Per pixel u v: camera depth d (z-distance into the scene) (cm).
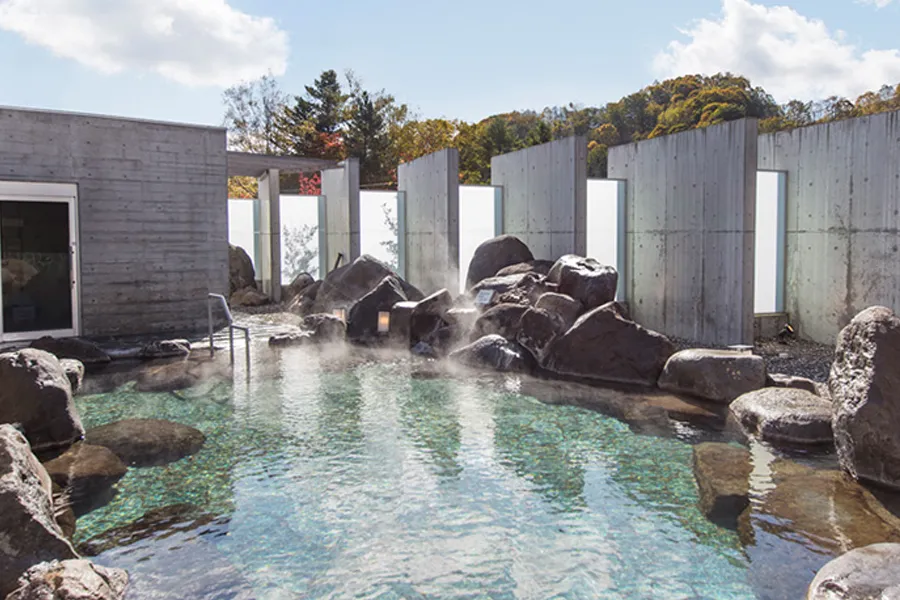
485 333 891
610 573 349
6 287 926
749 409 583
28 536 340
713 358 676
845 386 492
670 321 1021
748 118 859
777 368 762
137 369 812
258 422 605
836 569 304
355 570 354
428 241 1338
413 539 389
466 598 327
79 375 732
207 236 1080
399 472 489
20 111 921
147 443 548
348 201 1409
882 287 860
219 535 394
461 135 4312
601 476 481
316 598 328
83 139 969
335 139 3753
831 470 478
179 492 455
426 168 1334
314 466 502
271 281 1477
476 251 1195
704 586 334
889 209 847
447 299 992
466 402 670
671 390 709
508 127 4481
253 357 886
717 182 915
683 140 978
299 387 729
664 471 489
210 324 898
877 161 859
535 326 845
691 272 973
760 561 353
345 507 432
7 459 370
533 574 349
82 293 983
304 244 1555
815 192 951
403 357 898
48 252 955
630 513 421
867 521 392
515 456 521
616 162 1140
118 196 1000
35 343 849
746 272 877
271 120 3800
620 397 687
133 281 1023
